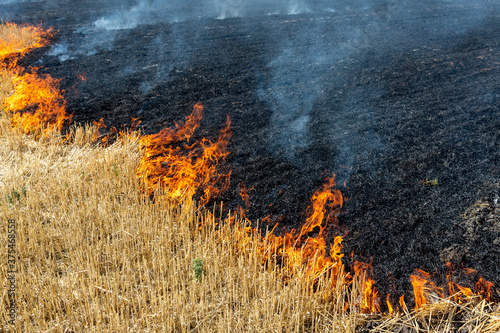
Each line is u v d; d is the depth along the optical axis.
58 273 5.81
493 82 12.95
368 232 6.86
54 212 6.86
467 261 6.21
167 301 5.24
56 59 15.09
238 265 5.93
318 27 20.19
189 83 13.09
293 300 5.36
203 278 5.67
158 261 5.93
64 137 9.60
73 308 5.30
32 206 6.93
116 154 8.62
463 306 5.37
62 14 22.91
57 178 7.81
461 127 10.16
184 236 6.54
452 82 13.05
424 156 8.95
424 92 12.34
